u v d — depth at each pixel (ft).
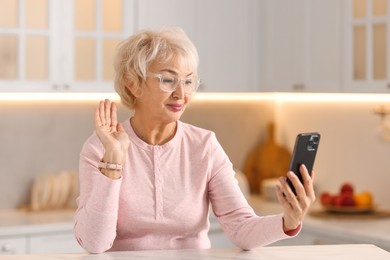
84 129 16.21
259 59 16.46
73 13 14.56
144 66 7.86
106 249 7.58
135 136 8.19
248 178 17.90
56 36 14.42
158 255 7.46
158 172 8.09
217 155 8.32
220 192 8.19
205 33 15.83
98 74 14.84
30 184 15.72
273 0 16.14
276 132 18.19
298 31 15.55
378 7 13.94
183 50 7.90
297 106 17.61
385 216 14.35
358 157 15.94
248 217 7.95
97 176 7.45
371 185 15.62
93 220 7.41
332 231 13.32
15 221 13.94
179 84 7.90
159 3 15.31
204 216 8.24
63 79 14.49
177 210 8.04
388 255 7.57
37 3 14.34
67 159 16.08
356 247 7.99
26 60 14.29
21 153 15.65
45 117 15.84
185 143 8.30
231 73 16.16
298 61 15.56
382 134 15.02
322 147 16.87
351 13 14.44
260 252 7.74
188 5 15.64
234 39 16.16
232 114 17.87
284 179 7.25
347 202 14.62
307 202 7.22
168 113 7.98
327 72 14.93
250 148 18.12
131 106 8.27
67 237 13.84
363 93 14.20
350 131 16.14
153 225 8.01
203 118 17.52
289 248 7.95
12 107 15.53
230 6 16.10
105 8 14.92
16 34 14.12
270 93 17.30
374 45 14.05
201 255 7.51
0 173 15.46
